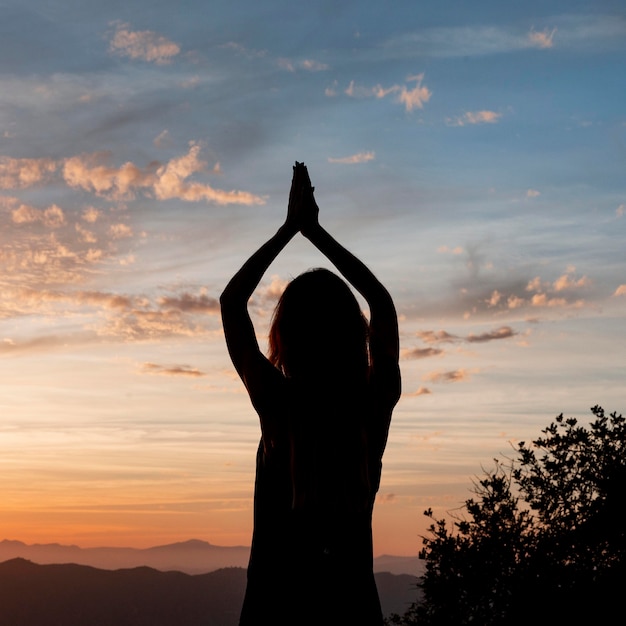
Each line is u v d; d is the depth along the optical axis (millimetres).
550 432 10789
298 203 2451
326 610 2127
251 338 2297
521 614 9734
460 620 10273
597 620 9477
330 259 2436
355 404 2227
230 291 2338
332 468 2174
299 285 2299
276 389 2230
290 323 2258
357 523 2188
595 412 10758
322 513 2166
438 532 10703
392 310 2387
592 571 9867
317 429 2188
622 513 9953
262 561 2197
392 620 10758
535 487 10625
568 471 10586
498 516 10469
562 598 9648
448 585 10242
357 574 2162
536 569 9883
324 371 2227
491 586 10180
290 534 2180
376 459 2266
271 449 2227
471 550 10281
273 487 2223
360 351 2275
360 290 2400
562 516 10367
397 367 2355
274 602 2150
